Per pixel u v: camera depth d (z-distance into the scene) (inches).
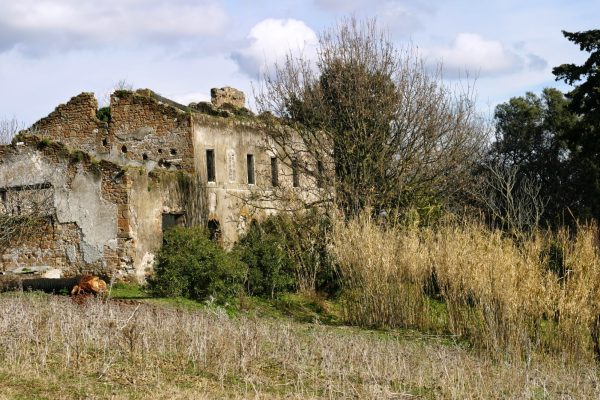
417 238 841.5
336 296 952.3
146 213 1065.5
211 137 1226.0
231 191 1263.5
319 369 501.7
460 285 714.8
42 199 1078.4
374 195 1125.7
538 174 2036.2
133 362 470.6
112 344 499.8
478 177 1453.0
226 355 488.4
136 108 1209.4
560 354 607.5
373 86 1208.8
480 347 632.4
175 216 1137.4
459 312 714.8
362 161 1162.0
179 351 512.4
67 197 1064.8
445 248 759.1
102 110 1262.3
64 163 1069.1
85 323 527.2
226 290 884.6
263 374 473.1
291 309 904.9
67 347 464.4
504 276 647.8
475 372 525.0
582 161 1825.8
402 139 1189.1
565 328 617.3
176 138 1182.9
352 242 835.4
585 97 1443.2
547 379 506.6
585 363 595.5
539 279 648.4
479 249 719.7
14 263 1084.5
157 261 954.1
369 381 469.7
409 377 487.8
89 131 1232.8
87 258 1050.7
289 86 1239.5
